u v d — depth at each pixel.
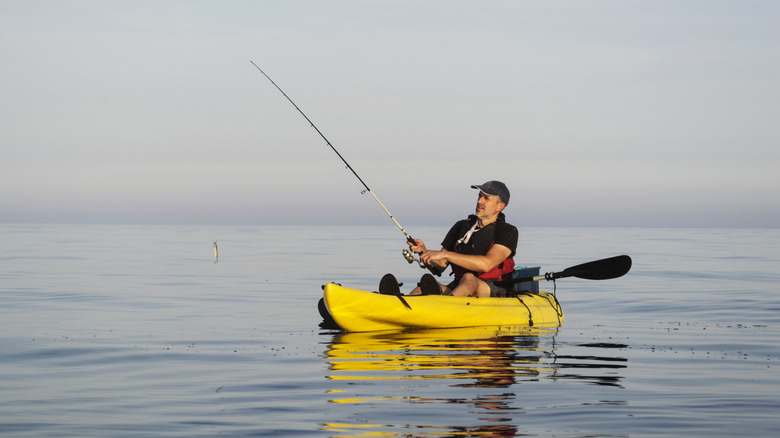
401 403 3.92
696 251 27.38
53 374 4.84
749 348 5.93
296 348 5.82
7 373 4.88
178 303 9.55
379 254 23.78
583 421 3.59
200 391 4.29
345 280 13.34
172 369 4.99
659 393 4.20
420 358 5.27
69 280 13.07
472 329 6.76
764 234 67.94
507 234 7.10
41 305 9.22
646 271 16.34
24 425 3.56
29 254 22.52
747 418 3.67
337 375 4.70
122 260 19.73
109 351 5.75
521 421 3.58
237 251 26.00
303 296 10.56
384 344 5.93
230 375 4.75
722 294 11.13
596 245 33.16
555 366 4.99
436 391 4.20
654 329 7.16
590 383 4.45
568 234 63.72
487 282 7.14
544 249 27.97
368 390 4.25
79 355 5.57
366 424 3.53
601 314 8.62
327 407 3.86
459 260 6.88
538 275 8.23
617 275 7.38
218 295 10.66
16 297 10.16
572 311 8.97
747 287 12.34
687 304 9.74
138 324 7.46
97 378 4.70
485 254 7.14
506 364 5.05
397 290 6.72
